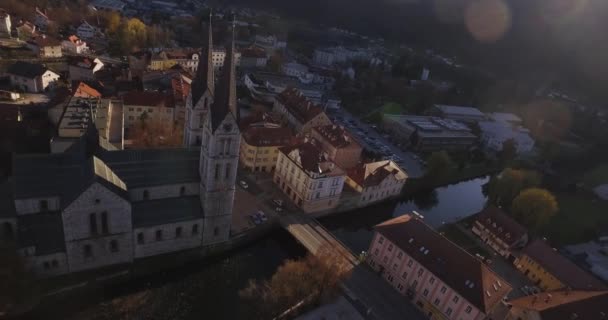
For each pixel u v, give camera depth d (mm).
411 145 171375
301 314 73938
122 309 70688
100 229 69750
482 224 111750
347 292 81188
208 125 73000
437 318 78188
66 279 70438
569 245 118125
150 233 76250
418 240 83438
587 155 196500
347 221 114750
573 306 75438
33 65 144000
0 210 68625
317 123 149500
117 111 123562
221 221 83250
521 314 78688
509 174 133000
